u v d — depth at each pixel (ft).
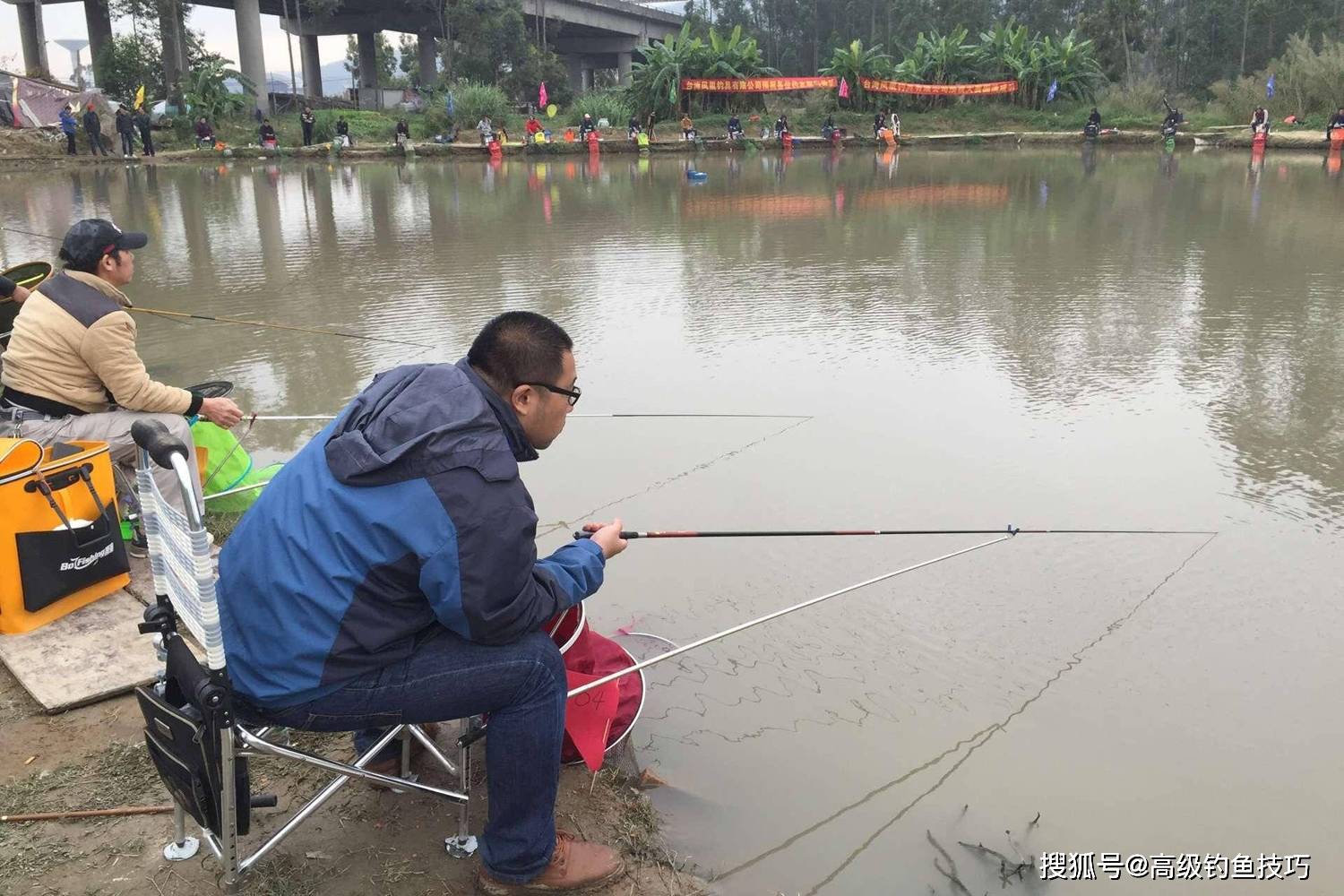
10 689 9.15
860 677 10.16
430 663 6.34
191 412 11.66
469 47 135.85
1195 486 14.35
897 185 61.16
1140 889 7.54
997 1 194.49
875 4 198.39
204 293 28.63
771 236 39.11
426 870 7.20
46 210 50.01
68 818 7.55
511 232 41.09
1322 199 49.03
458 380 6.38
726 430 16.79
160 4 116.37
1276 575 11.94
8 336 15.55
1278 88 106.93
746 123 115.55
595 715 8.15
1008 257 32.96
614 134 108.37
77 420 11.02
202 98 101.45
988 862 7.80
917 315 24.53
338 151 94.89
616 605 11.48
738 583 11.98
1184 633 10.85
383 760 8.22
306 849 7.35
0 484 9.39
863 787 8.63
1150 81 123.54
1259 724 9.43
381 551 6.00
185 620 6.51
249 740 6.31
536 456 7.00
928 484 14.55
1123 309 24.85
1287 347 21.16
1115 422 16.89
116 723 8.67
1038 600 11.54
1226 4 155.02
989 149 104.68
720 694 9.86
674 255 34.27
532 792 6.76
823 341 22.22
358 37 169.99
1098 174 68.28
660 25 202.28
